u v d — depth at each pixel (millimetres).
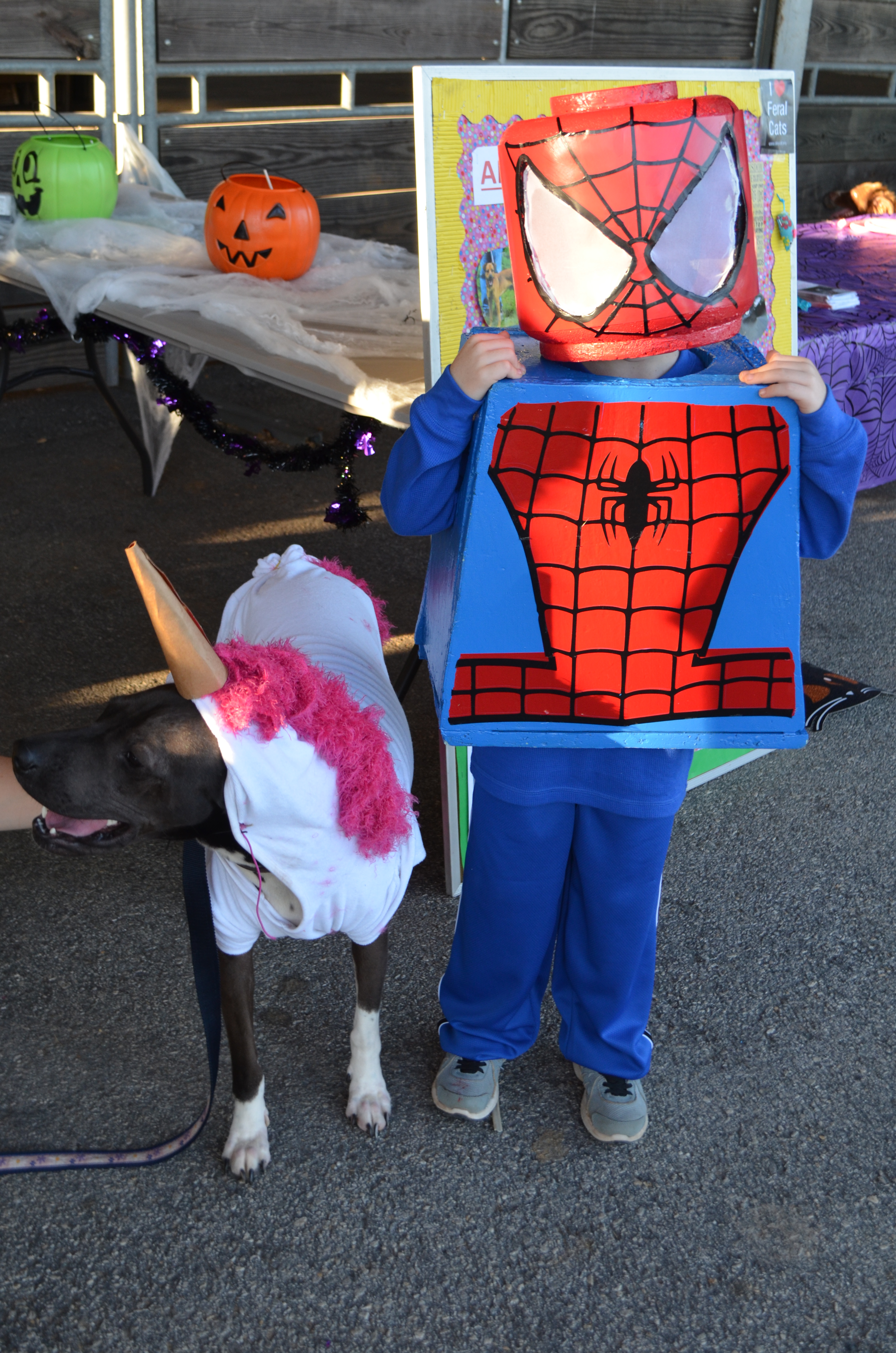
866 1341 1908
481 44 6262
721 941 2734
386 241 6484
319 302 3381
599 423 1625
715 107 1474
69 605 3857
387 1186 2107
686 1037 2473
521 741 1829
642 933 2072
